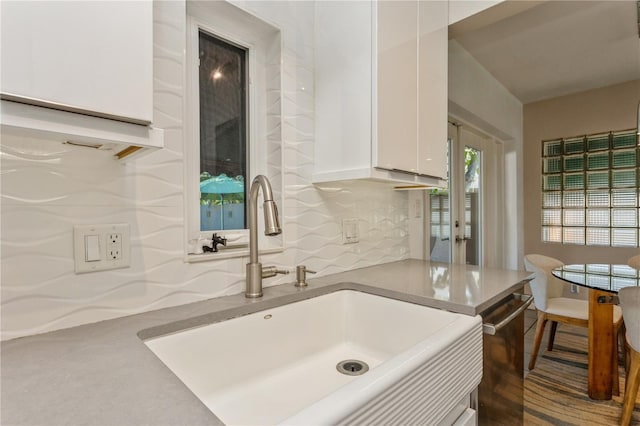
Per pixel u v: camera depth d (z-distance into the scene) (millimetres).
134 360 636
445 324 1007
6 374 580
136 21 647
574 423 1768
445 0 1631
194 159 1177
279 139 1318
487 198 3666
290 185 1332
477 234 3463
